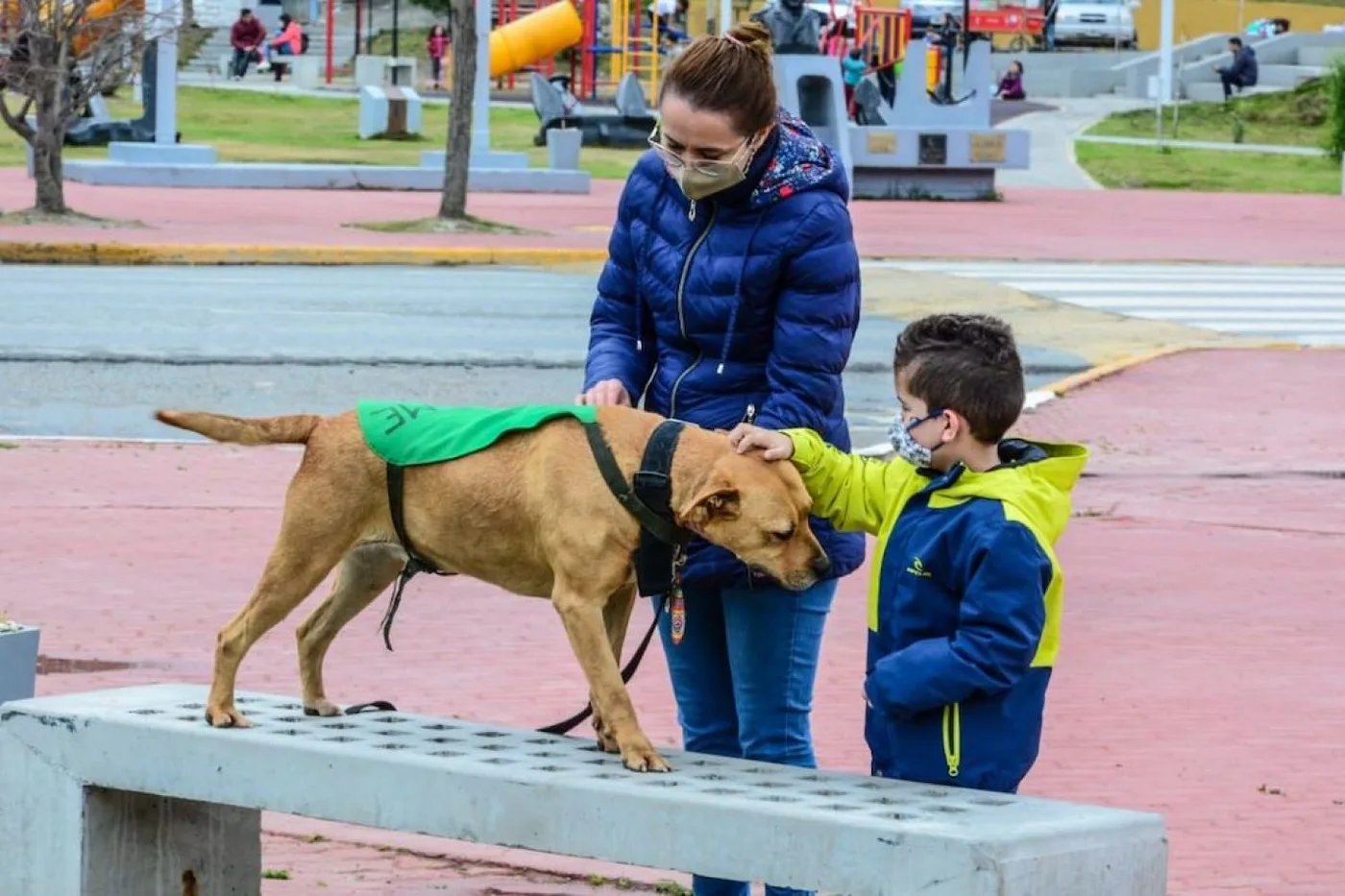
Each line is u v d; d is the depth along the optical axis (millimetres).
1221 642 12156
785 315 6480
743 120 6227
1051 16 88375
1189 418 20344
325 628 6641
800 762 6730
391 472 6176
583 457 5922
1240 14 90938
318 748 6148
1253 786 9266
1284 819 8781
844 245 6508
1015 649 5539
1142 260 35656
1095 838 5348
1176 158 62875
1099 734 10094
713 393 6652
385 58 73875
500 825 5883
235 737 6285
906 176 50531
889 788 5770
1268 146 68188
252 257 31312
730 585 6496
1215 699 10820
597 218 40219
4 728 6676
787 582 5836
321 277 29547
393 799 6039
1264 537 15398
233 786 6293
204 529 14297
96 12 34938
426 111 68562
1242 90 80438
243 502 15250
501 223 37688
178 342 22000
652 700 10414
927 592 5734
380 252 32031
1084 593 13406
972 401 5691
